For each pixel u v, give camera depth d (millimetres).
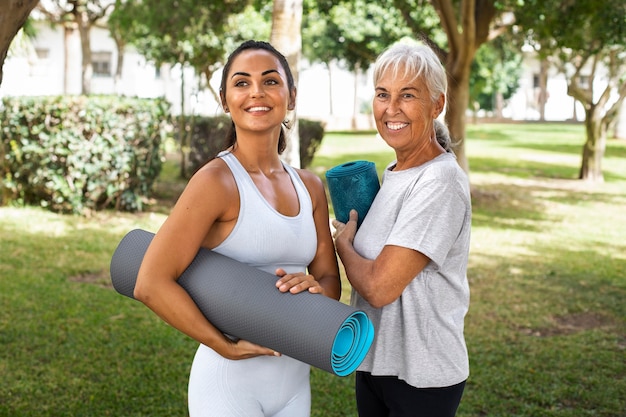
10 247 7516
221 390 2088
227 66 2154
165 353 4828
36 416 3836
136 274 2086
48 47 29766
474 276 7160
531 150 22250
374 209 2361
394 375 2297
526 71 45188
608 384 4484
